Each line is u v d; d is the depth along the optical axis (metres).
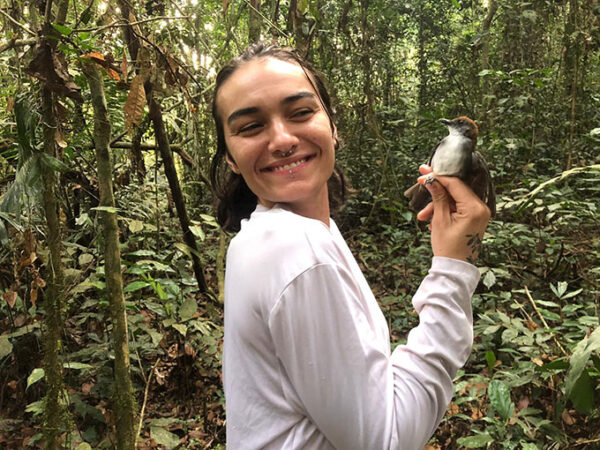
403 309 4.23
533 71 5.41
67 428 2.41
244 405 1.00
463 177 1.07
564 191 4.38
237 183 1.38
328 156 1.12
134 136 3.57
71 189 4.02
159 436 2.86
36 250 2.49
